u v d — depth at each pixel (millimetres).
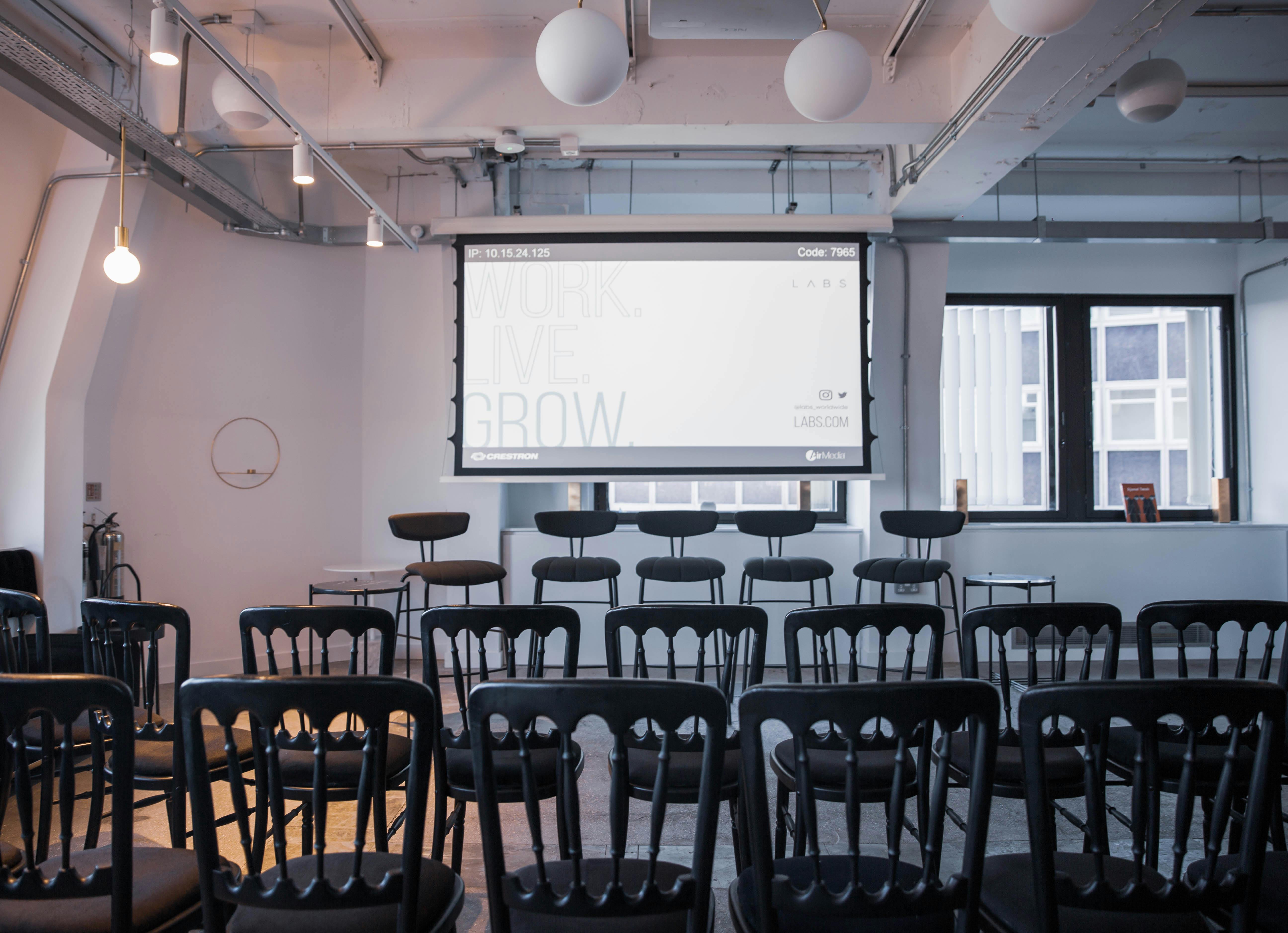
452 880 1566
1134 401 5961
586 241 4895
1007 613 1980
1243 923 1306
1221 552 5445
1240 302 5914
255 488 5137
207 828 1306
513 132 4047
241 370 5094
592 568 4277
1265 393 5746
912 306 5234
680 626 1903
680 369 4871
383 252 5414
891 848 1292
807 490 5848
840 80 2482
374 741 1279
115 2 3514
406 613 5035
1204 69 4012
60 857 1646
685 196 5535
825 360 4871
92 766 1764
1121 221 5461
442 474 4863
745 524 4555
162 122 3961
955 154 4066
